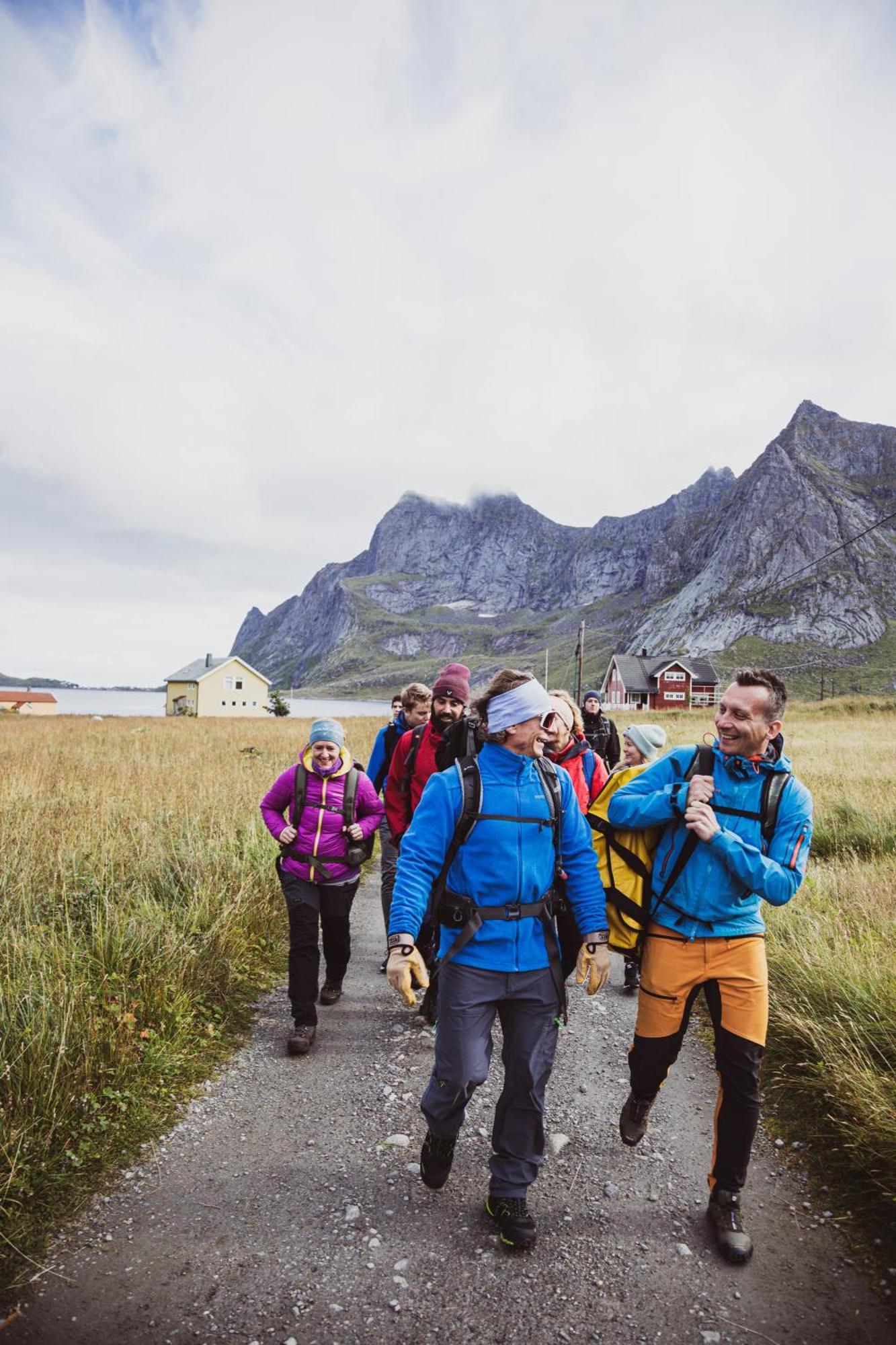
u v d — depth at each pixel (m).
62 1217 2.74
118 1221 2.74
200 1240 2.66
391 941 2.61
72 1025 3.61
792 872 2.69
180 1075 3.82
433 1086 2.76
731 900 2.78
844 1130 3.17
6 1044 3.45
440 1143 2.83
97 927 4.71
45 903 5.48
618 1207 2.90
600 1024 4.70
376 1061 4.08
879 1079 3.37
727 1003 2.76
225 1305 2.37
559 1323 2.33
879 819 8.91
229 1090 3.75
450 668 4.57
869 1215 2.81
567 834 2.86
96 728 28.25
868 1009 3.96
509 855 2.70
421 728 4.68
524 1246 2.63
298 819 4.50
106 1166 3.05
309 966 4.30
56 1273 2.48
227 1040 4.30
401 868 2.71
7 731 25.02
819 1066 3.54
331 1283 2.47
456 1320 2.33
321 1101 3.66
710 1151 3.31
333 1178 3.04
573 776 4.48
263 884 6.43
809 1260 2.61
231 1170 3.08
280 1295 2.41
